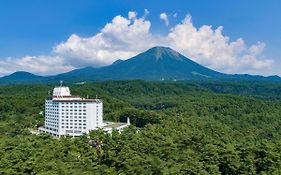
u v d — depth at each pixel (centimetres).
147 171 10538
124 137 14538
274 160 11462
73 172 10138
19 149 12038
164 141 13375
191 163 10981
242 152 11900
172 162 11312
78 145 13325
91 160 11531
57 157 11606
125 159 11275
